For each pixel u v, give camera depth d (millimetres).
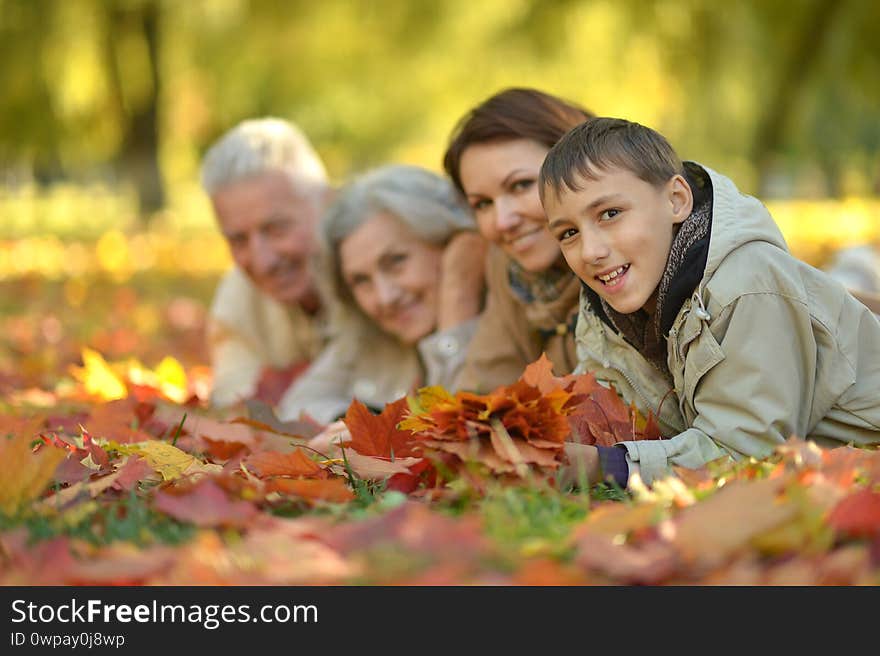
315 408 5859
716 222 3562
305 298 6887
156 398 5445
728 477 3180
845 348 3629
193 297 15859
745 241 3541
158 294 16266
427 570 2439
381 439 3613
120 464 3625
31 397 6277
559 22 24156
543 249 4668
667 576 2434
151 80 29781
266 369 6824
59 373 8086
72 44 28172
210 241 26469
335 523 2889
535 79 27078
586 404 3736
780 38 23844
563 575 2385
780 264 3535
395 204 5762
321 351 7012
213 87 29578
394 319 5930
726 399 3529
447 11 25375
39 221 37781
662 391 3924
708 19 23562
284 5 26125
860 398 3680
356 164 46188
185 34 28281
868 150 43000
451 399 3324
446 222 5805
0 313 13164
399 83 31188
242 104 30969
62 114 30062
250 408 4844
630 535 2643
